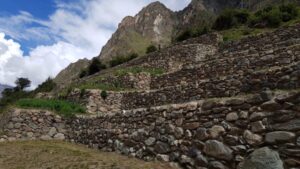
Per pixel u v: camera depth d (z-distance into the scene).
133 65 28.91
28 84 44.50
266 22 33.34
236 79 11.47
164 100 15.55
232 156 6.56
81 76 41.75
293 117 5.76
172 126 8.34
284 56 12.62
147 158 8.90
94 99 18.36
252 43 20.34
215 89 12.45
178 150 7.95
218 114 7.15
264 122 6.17
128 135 10.12
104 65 41.09
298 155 5.53
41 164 9.25
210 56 22.69
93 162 8.95
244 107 6.62
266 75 9.90
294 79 8.52
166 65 24.30
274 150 5.88
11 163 9.59
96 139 12.07
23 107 15.58
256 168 5.86
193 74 17.36
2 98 38.16
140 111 9.84
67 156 10.17
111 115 11.48
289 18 32.50
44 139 14.74
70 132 14.62
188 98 13.94
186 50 24.42
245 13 39.16
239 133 6.58
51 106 16.19
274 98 6.14
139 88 20.56
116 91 19.17
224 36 32.22
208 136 7.22
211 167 6.93
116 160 9.13
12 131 14.56
